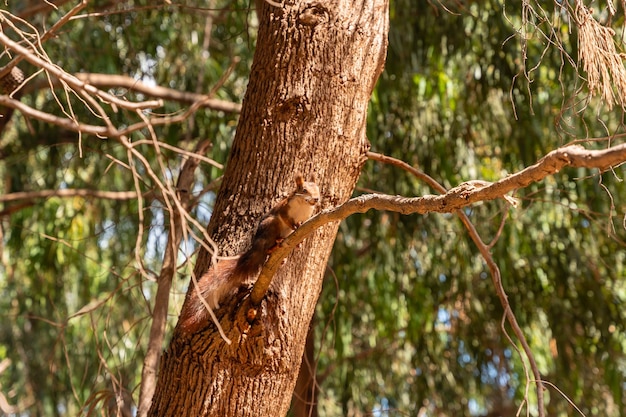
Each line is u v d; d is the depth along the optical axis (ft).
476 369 29.01
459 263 26.91
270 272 11.91
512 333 27.37
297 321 12.99
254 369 12.58
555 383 29.01
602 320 26.91
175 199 10.49
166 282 18.16
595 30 13.69
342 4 14.03
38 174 31.42
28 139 27.78
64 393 30.42
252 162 13.62
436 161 26.68
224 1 30.27
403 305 30.63
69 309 31.71
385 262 26.94
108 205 29.99
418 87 26.78
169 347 13.16
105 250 31.19
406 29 25.67
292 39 13.80
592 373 30.25
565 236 26.73
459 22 25.75
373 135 25.38
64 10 28.04
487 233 26.58
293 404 21.29
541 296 27.40
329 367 30.45
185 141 28.89
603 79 13.48
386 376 31.42
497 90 26.58
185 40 29.68
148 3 27.55
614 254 27.73
